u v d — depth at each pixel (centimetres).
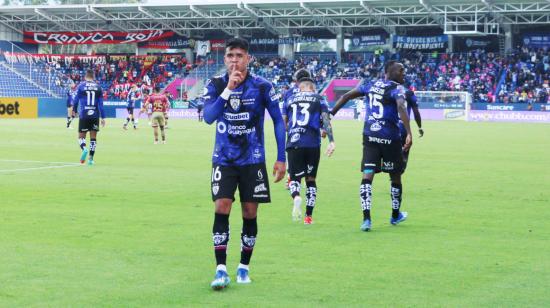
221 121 1609
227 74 1627
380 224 2462
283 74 14788
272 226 2409
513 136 8006
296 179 2461
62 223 2392
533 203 2977
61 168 4144
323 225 2434
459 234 2278
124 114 14212
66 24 15250
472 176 3994
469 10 12800
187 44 15350
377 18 13738
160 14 14212
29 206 2748
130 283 1638
